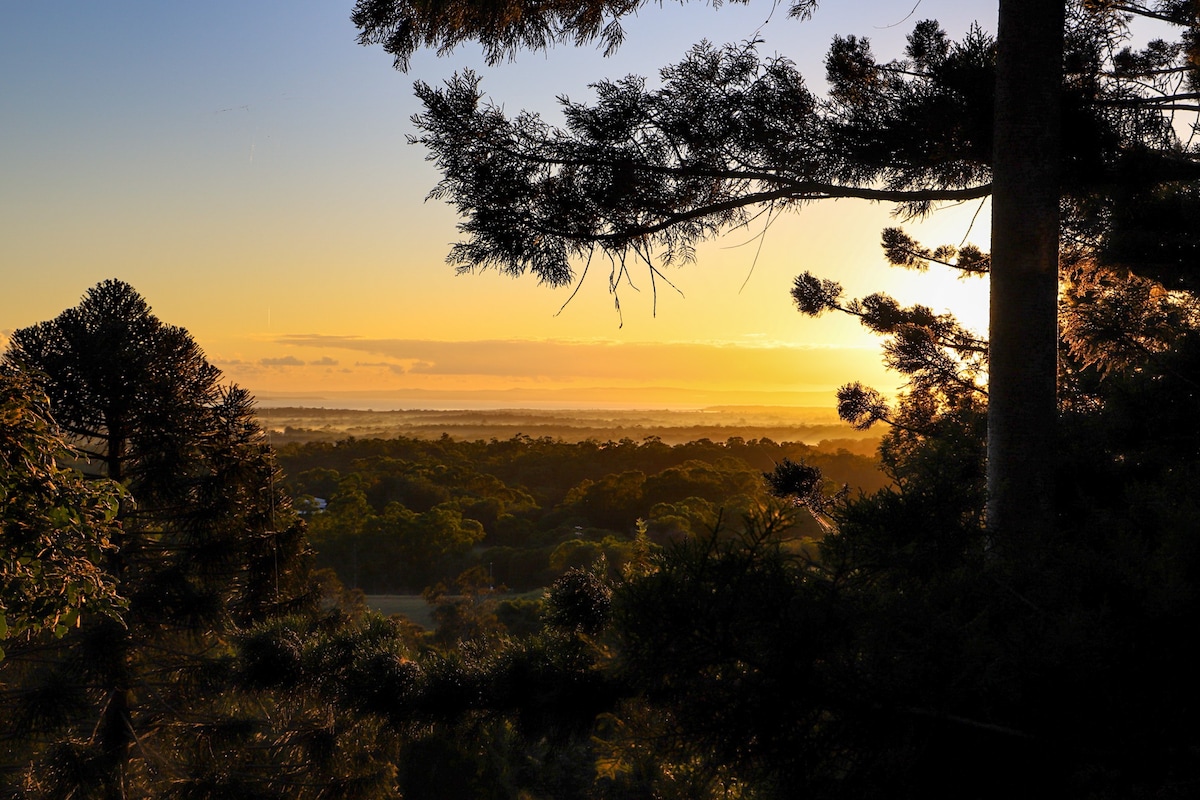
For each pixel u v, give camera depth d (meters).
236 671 4.51
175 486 13.23
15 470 5.07
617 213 5.05
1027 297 4.40
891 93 5.43
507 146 4.97
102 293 13.80
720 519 2.54
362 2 4.76
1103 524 3.55
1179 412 4.18
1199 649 2.38
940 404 12.61
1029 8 4.48
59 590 5.22
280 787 13.62
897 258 13.30
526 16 4.90
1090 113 4.80
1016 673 2.35
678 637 2.39
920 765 2.32
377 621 4.53
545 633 4.03
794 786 2.33
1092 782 2.25
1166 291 6.15
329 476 99.81
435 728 4.09
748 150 5.17
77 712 12.44
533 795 17.84
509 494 103.50
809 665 2.36
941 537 2.92
